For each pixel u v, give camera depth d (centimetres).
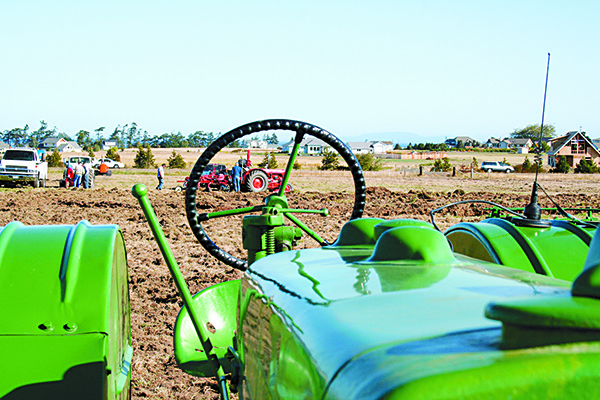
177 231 1242
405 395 85
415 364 92
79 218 1493
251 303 214
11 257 234
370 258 198
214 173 2742
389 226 215
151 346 530
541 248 313
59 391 215
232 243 1108
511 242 309
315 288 163
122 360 289
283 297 170
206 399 429
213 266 881
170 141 17838
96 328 224
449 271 171
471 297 136
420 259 185
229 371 268
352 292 150
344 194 2375
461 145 17675
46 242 242
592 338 88
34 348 219
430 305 130
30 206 1744
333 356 112
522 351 90
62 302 225
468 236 340
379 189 2628
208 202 1903
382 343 107
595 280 92
